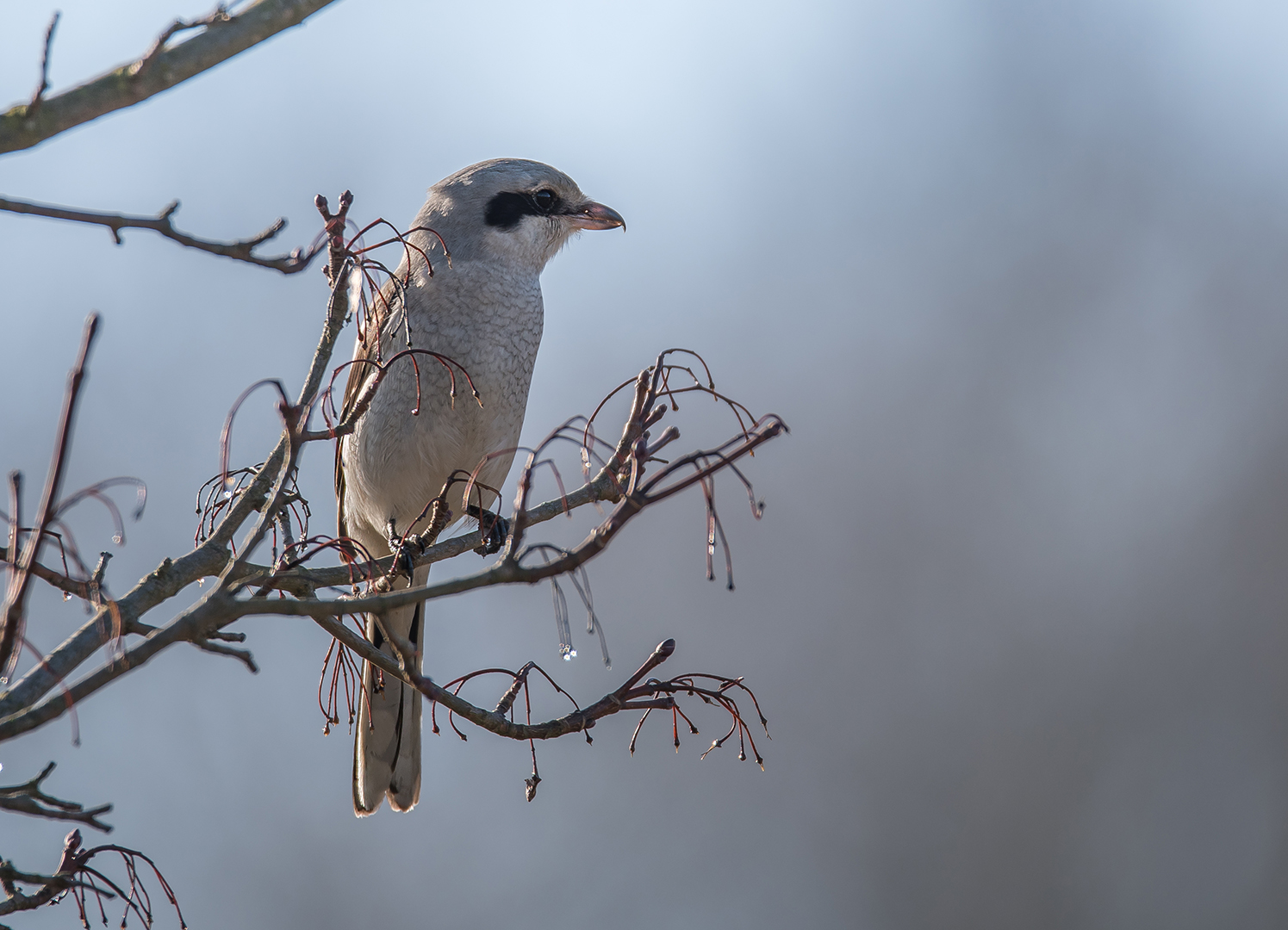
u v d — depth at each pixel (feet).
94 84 16.51
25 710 14.16
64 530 15.75
